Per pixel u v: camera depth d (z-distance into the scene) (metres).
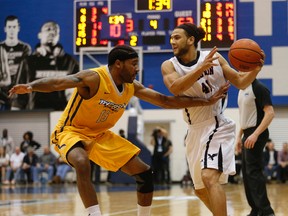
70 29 22.58
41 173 21.58
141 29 20.42
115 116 5.68
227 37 19.69
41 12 22.81
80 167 5.16
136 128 17.44
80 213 9.02
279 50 21.39
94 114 5.52
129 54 5.41
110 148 5.75
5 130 22.53
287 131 22.27
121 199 12.41
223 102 5.95
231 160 5.57
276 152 20.91
